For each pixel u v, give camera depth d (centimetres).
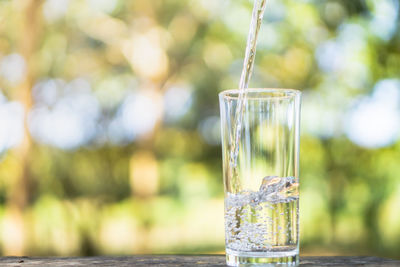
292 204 75
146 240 486
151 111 512
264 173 75
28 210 457
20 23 471
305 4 505
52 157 479
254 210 75
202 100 542
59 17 491
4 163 466
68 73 498
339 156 505
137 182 509
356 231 478
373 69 500
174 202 529
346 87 507
